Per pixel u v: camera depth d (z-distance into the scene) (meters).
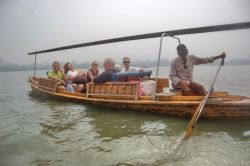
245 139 4.06
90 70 8.75
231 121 5.11
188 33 5.14
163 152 3.67
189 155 3.52
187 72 5.88
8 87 15.02
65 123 5.45
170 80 6.07
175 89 5.98
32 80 11.40
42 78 9.73
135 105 6.15
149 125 5.07
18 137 4.57
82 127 5.11
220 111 5.13
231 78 15.93
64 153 3.78
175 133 4.51
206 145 3.86
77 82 8.68
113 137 4.42
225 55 5.62
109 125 5.19
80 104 7.45
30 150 3.94
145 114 5.96
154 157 3.51
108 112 6.34
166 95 5.71
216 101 5.06
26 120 5.84
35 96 10.01
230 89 10.35
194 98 5.34
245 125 4.82
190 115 5.38
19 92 11.83
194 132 4.53
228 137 4.19
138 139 4.25
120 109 6.46
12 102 8.64
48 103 8.02
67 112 6.51
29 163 3.49
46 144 4.18
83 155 3.68
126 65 7.70
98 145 4.05
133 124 5.18
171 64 6.00
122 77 6.84
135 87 6.27
